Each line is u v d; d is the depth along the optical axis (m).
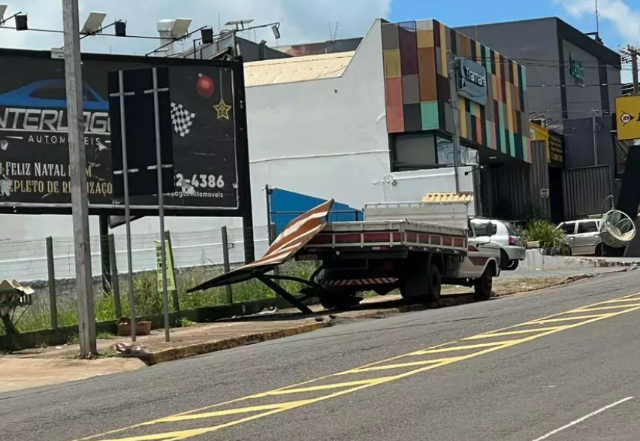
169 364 14.73
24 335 17.36
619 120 49.25
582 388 9.45
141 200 22.55
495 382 10.05
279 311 22.80
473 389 9.73
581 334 13.27
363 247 20.34
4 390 13.00
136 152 16.64
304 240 20.00
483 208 49.16
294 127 40.25
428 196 31.73
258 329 18.22
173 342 16.62
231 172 23.62
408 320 17.72
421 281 21.36
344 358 12.89
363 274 21.00
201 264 23.58
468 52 42.53
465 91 41.34
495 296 24.42
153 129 16.55
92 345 15.70
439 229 21.66
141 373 13.65
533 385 9.75
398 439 7.73
